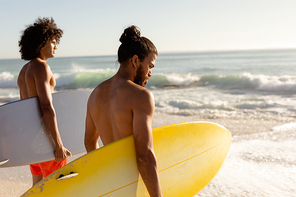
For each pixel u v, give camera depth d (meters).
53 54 2.22
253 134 4.44
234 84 12.90
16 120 1.98
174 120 5.74
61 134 2.30
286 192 2.46
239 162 3.21
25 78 2.07
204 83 14.29
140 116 1.14
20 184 2.83
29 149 2.00
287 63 34.44
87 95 2.49
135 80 1.32
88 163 1.17
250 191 2.50
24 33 2.08
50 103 2.03
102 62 51.62
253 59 47.94
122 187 1.23
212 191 2.53
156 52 1.35
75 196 1.15
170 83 14.74
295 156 3.31
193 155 1.61
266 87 11.07
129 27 1.29
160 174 1.42
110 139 1.31
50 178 1.12
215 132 1.79
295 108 6.58
